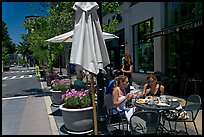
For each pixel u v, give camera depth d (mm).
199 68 10008
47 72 17859
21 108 8867
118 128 5566
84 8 4484
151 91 5809
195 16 10312
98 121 5117
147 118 3982
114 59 20797
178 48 11531
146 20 14562
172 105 4812
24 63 77312
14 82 21406
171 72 11461
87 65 4445
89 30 4523
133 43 16844
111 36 8508
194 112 5113
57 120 6938
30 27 14062
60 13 12000
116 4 12578
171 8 12242
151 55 14242
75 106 5578
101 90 5148
